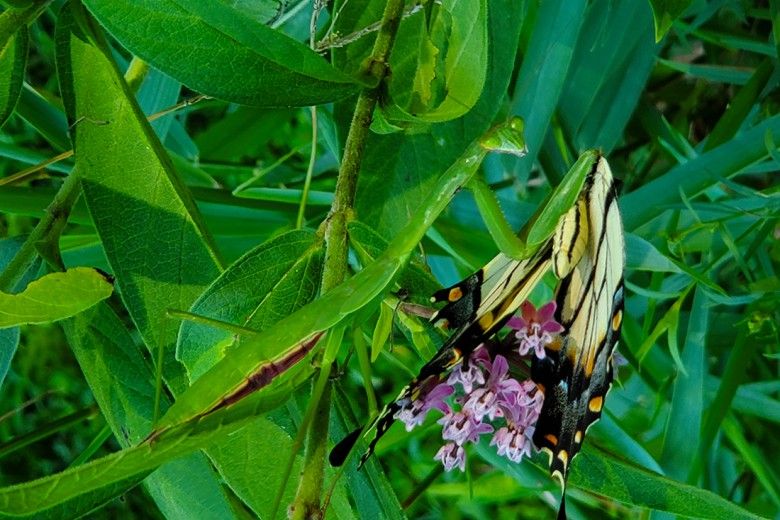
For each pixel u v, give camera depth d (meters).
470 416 0.41
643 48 0.54
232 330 0.40
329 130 0.53
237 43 0.41
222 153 0.58
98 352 0.45
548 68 0.53
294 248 0.43
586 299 0.40
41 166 0.48
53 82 0.63
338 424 0.44
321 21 0.53
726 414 0.53
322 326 0.39
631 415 0.54
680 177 0.53
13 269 0.44
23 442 0.52
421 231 0.39
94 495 0.39
